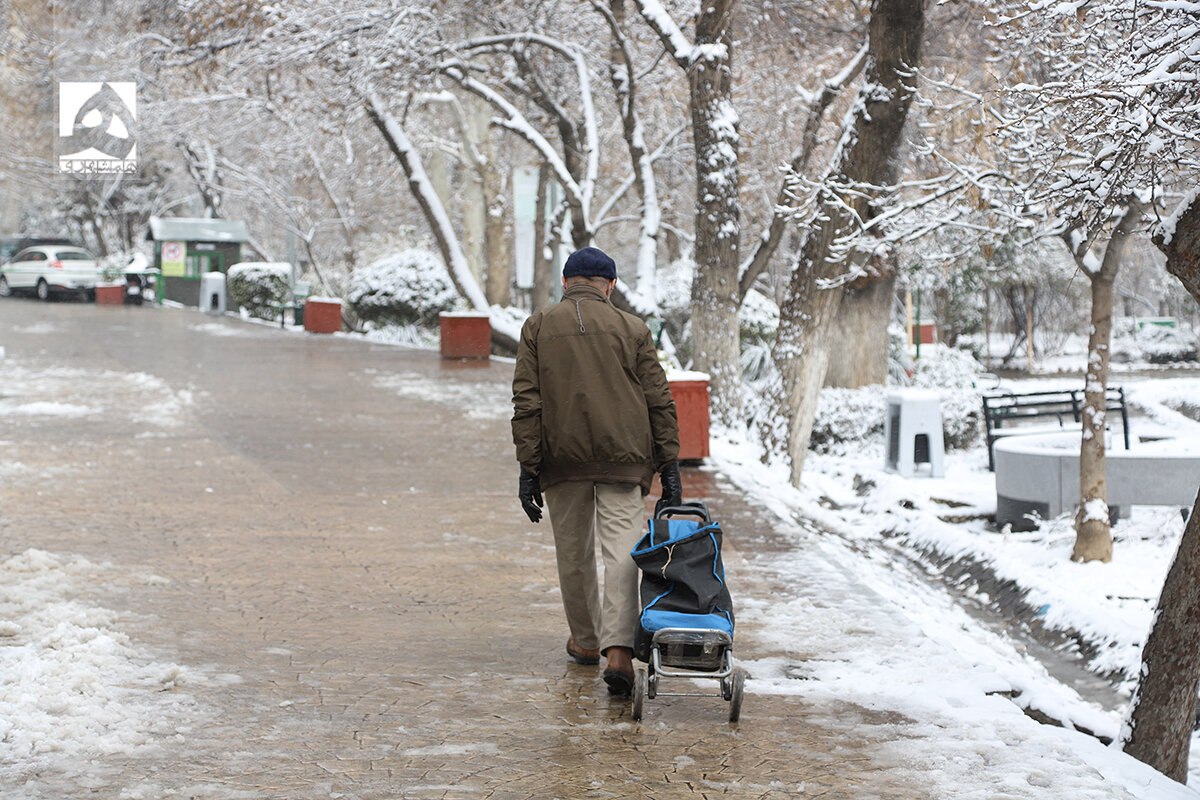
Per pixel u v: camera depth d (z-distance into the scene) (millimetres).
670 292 48750
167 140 68625
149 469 20406
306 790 7586
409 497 18578
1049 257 57031
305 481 19703
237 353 45094
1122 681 14547
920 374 43188
